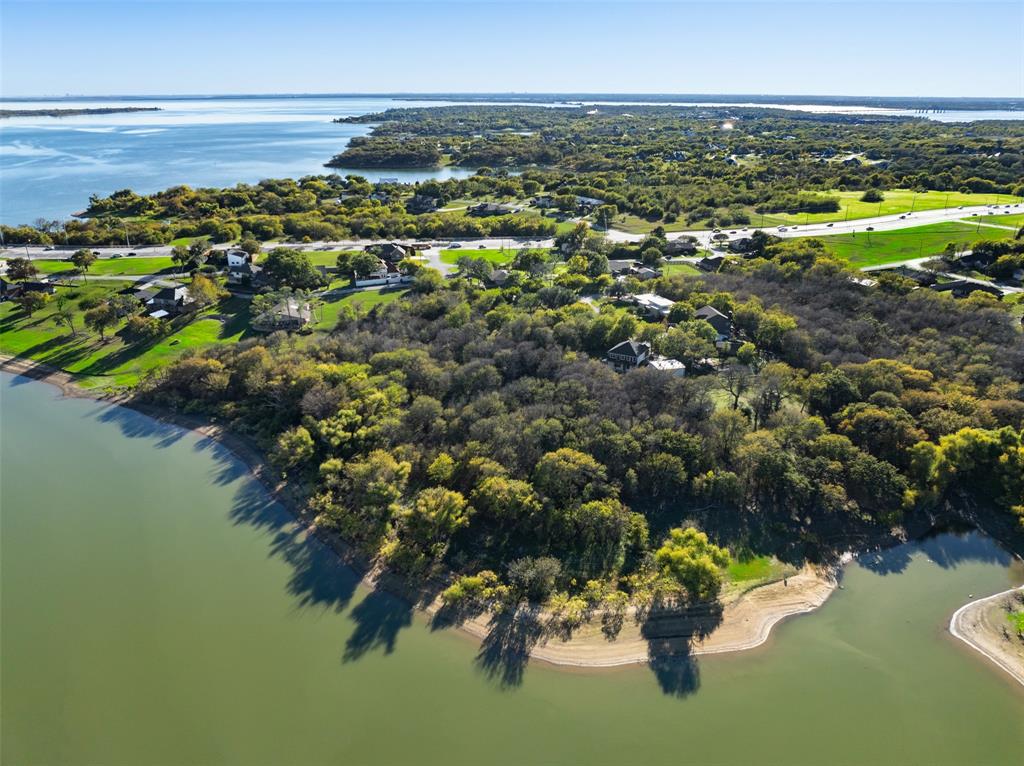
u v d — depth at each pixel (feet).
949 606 256.52
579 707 214.69
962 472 312.71
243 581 269.44
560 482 290.56
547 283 591.37
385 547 280.72
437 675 225.97
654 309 521.24
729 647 237.25
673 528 284.61
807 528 292.61
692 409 338.54
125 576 272.10
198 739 204.23
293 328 513.45
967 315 450.71
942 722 210.79
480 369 379.14
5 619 249.14
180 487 333.83
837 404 354.13
